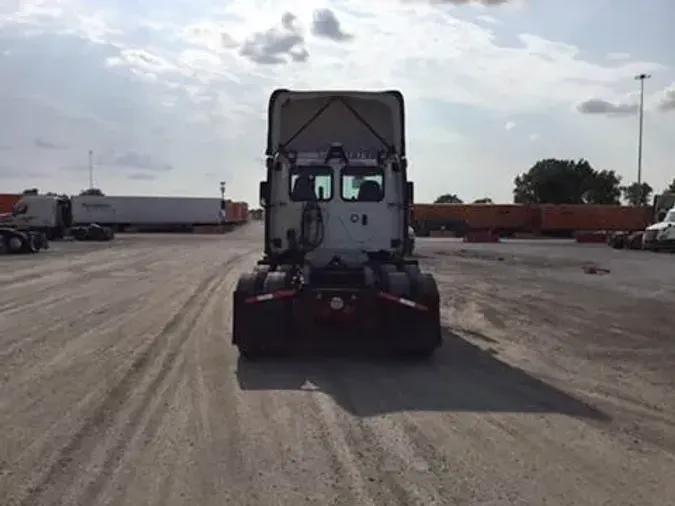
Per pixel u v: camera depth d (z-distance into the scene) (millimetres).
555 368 11242
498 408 8758
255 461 6770
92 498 5867
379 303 11648
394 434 7637
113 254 40719
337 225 13219
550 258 39344
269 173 13211
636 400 9242
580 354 12422
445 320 16359
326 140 13883
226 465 6652
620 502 5828
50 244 53031
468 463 6727
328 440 7422
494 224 74875
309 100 13742
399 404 8914
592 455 6996
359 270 12367
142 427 7836
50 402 8867
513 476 6391
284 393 9445
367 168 13188
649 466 6695
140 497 5891
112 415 8297
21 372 10547
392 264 12898
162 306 18047
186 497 5895
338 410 8609
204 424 7965
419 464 6691
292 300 11594
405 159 13297
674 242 46656
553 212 74000
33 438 7441
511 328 15273
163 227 83500
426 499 5840
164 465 6645
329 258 13203
